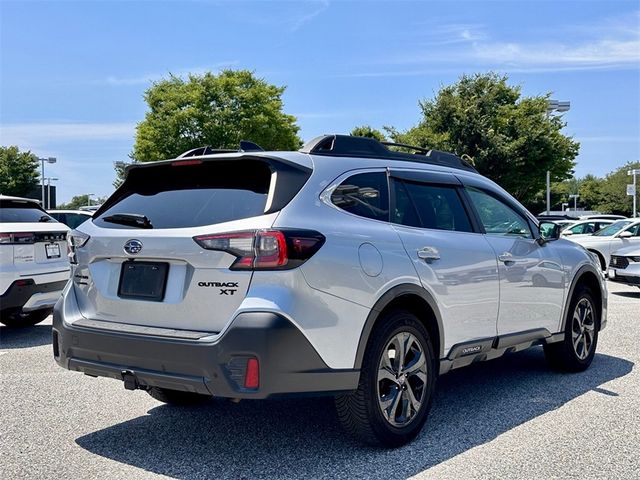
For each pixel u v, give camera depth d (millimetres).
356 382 3852
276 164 3900
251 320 3471
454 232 4840
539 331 5617
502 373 6281
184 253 3748
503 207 5531
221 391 3506
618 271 12828
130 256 3982
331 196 4031
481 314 4871
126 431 4617
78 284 4348
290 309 3527
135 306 3951
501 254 5113
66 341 4137
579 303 6246
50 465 3971
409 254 4266
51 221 8453
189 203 4047
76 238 4383
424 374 4344
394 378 4133
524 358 6953
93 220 4438
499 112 33688
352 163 4324
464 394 5523
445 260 4539
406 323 4191
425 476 3729
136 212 4227
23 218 8102
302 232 3668
